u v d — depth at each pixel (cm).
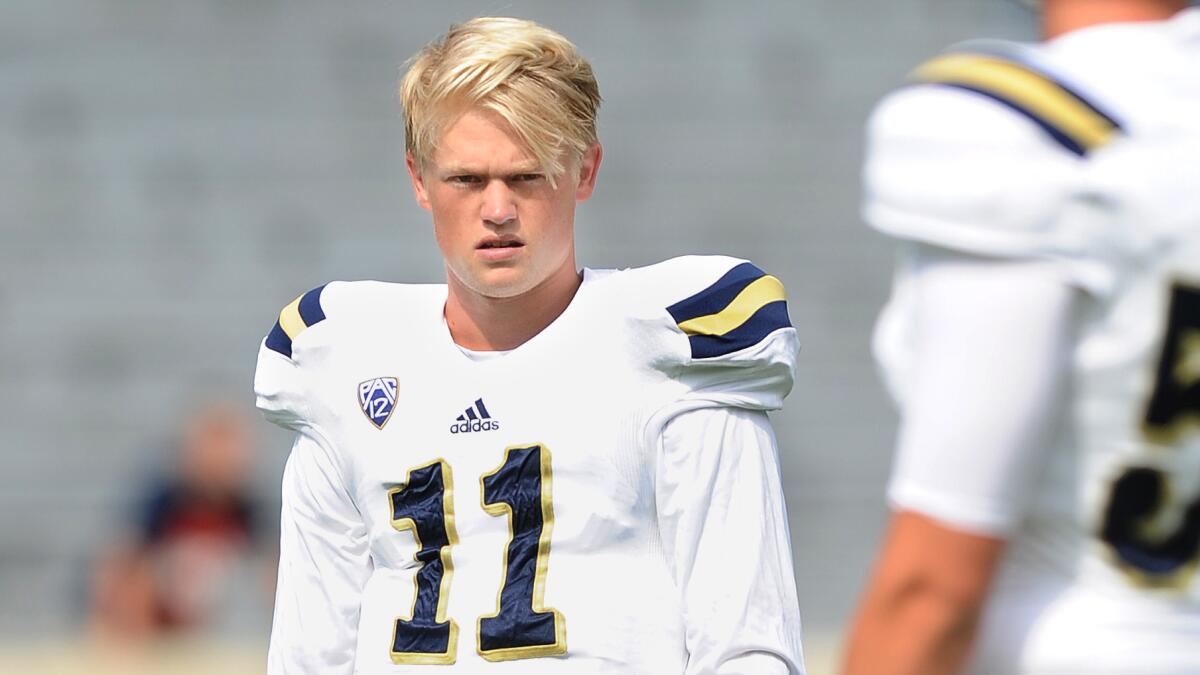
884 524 4959
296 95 5544
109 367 5181
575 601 907
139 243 5347
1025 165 835
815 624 4212
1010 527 838
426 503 939
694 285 934
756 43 5641
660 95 5575
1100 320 834
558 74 912
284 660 992
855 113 5594
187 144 5466
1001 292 834
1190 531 849
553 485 920
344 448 973
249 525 3947
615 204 5438
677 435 920
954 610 836
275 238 5397
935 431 838
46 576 4806
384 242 5419
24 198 5375
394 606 940
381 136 5512
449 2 5650
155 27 5566
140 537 3941
